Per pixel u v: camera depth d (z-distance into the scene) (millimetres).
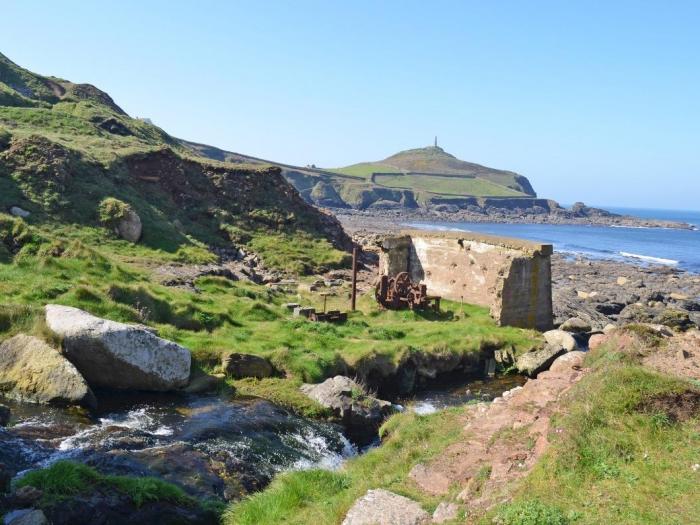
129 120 68812
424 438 12219
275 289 32375
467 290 30016
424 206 199500
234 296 25547
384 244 32406
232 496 10875
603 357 11258
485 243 29109
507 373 22922
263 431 14164
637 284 51438
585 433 8383
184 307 20391
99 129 56062
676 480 7414
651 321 35562
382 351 20172
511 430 10031
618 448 8086
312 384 17391
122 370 14992
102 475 9672
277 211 50094
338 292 34281
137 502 9242
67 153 37344
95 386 15156
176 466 11336
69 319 15133
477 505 7836
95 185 36594
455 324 25594
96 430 12633
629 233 145625
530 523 6820
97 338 14641
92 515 8711
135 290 19562
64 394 13641
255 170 52906
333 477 10961
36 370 14047
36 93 67500
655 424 8445
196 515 9703
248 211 48500
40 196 32406
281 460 12984
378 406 16484
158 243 34688
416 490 9219
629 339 11523
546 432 9031
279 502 9844
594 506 7102
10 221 23031
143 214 37125
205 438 13203
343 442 14805
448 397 19984
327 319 24109
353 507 8555
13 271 19609
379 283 28844
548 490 7586
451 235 30891
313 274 41938
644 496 7176
